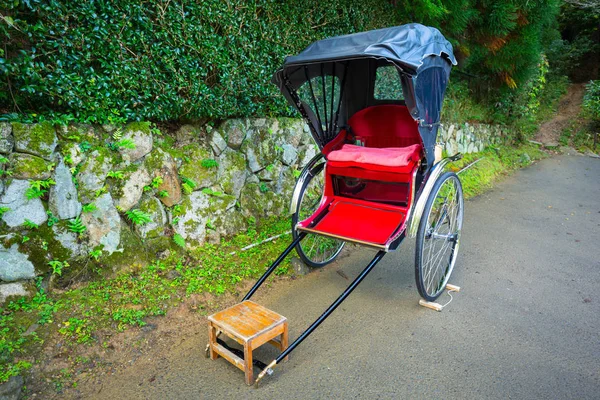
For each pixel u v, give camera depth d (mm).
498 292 3395
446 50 3090
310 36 4762
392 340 2682
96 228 3018
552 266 3955
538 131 11781
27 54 2564
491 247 4430
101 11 2879
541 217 5594
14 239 2607
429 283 3197
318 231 2986
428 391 2207
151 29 3180
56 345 2355
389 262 3977
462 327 2846
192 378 2303
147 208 3344
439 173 2977
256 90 4184
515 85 8945
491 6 7488
